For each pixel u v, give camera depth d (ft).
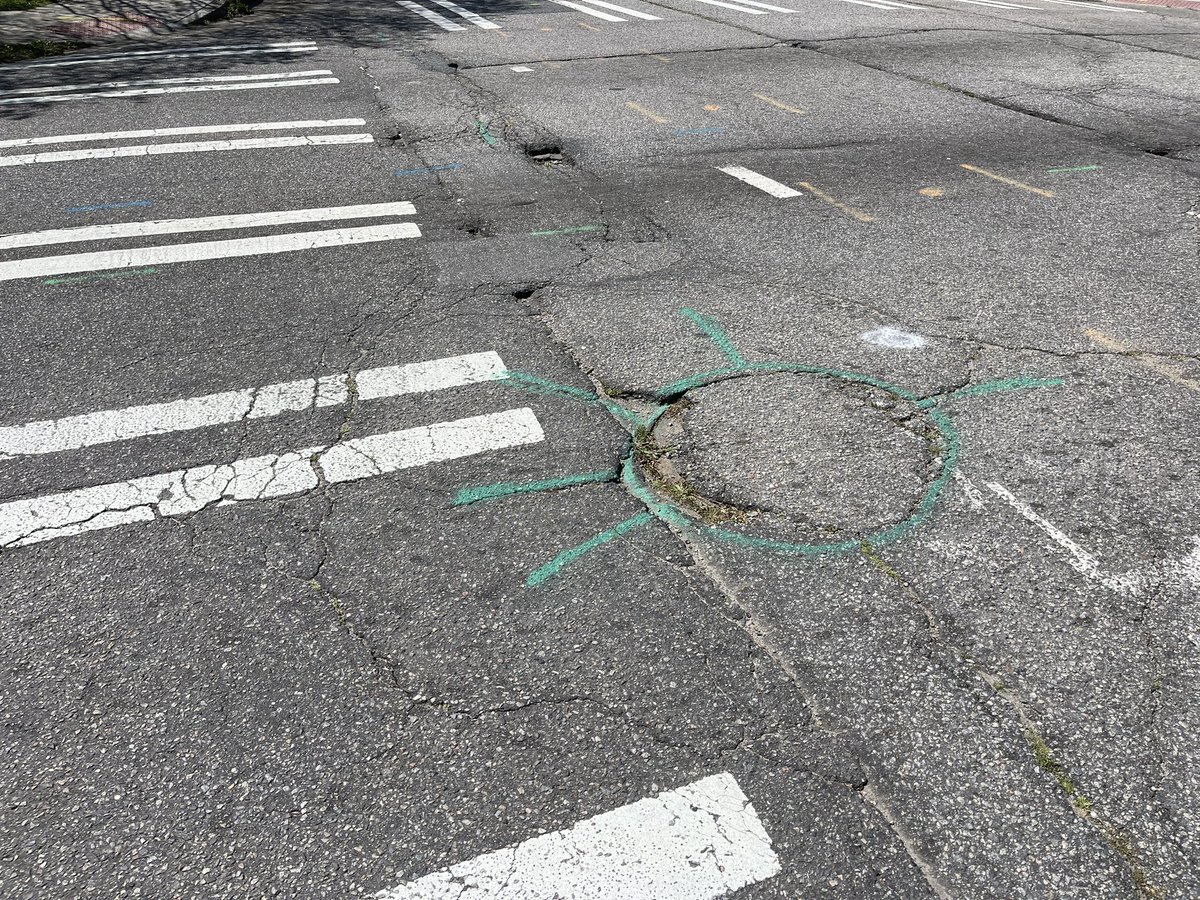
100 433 14.28
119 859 8.39
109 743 9.46
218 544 12.03
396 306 18.15
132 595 11.25
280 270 19.77
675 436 14.11
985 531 12.02
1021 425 14.20
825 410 14.61
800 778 9.02
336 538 12.12
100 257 20.43
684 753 9.28
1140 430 14.06
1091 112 31.32
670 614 10.87
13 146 27.99
